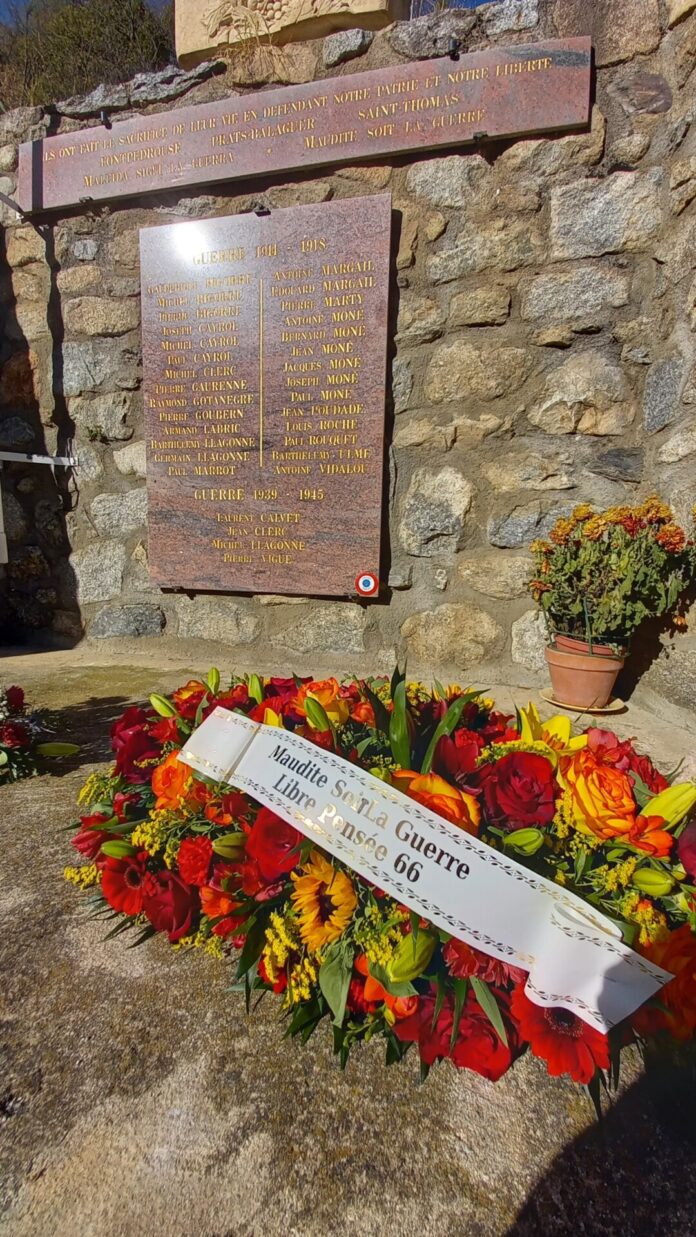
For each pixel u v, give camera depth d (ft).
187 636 12.46
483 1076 3.20
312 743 3.72
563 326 9.89
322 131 10.32
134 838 3.88
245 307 11.00
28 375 12.86
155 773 4.07
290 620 11.77
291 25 10.71
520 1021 2.98
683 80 8.71
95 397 12.46
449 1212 2.65
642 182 9.36
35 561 13.20
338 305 10.52
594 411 9.95
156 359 11.66
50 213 12.19
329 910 3.39
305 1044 3.48
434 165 10.09
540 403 10.14
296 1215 2.63
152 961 4.10
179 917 3.71
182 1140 2.94
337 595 11.28
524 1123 3.06
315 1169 2.81
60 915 4.52
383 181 10.36
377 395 10.52
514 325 10.11
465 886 3.12
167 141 11.14
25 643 13.55
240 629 12.09
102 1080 3.26
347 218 10.30
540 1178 2.79
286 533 11.33
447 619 10.94
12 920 4.47
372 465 10.71
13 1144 2.92
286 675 11.22
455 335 10.34
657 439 9.45
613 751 4.01
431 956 3.10
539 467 10.27
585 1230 2.59
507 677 10.77
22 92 16.46
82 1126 3.01
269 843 3.45
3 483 13.19
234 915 3.51
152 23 17.04
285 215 10.59
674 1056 3.29
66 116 11.86
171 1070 3.32
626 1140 2.98
